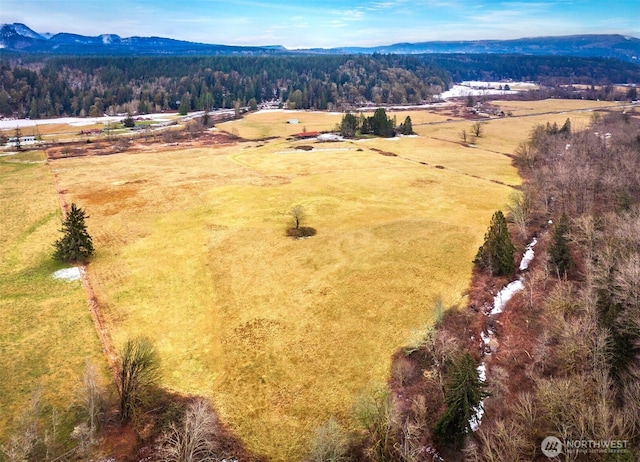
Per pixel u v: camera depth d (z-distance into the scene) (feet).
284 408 144.97
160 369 160.97
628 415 111.55
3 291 211.00
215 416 141.49
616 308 149.69
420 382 153.79
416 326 183.83
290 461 127.24
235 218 302.25
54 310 195.72
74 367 160.76
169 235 275.59
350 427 136.67
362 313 192.95
